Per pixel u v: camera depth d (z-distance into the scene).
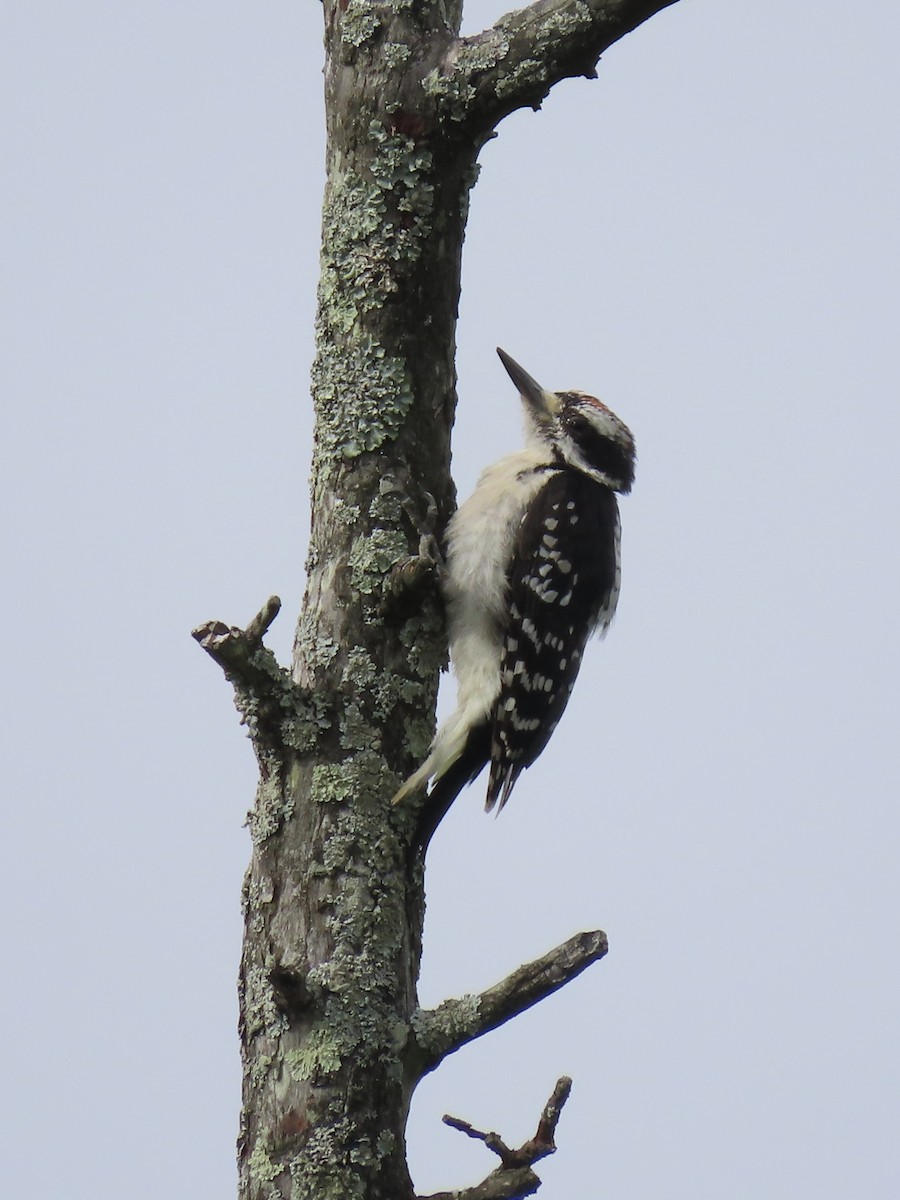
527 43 9.74
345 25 10.24
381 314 10.10
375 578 9.77
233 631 9.04
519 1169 9.05
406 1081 8.87
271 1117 8.69
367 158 10.16
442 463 10.34
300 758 9.27
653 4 9.44
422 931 9.52
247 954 9.14
